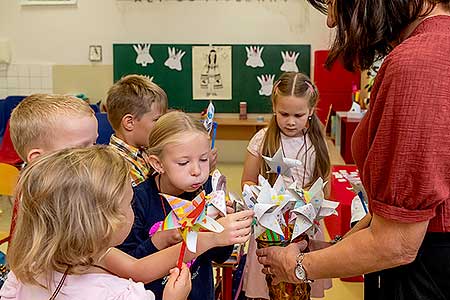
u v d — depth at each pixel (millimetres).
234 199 1410
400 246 1079
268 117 6539
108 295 1058
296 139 2354
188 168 1425
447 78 999
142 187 1523
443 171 1019
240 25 6445
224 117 6598
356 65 1186
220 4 6414
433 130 992
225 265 1992
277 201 1376
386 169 1053
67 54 6594
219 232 1206
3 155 4809
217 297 2225
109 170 1070
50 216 1015
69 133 1475
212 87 6547
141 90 2086
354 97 5848
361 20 1099
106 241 1059
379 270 1155
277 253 1375
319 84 6219
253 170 2455
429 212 1040
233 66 6500
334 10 1177
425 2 1100
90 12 6500
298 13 6383
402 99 1010
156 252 1323
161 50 6504
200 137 1429
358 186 1766
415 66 1006
